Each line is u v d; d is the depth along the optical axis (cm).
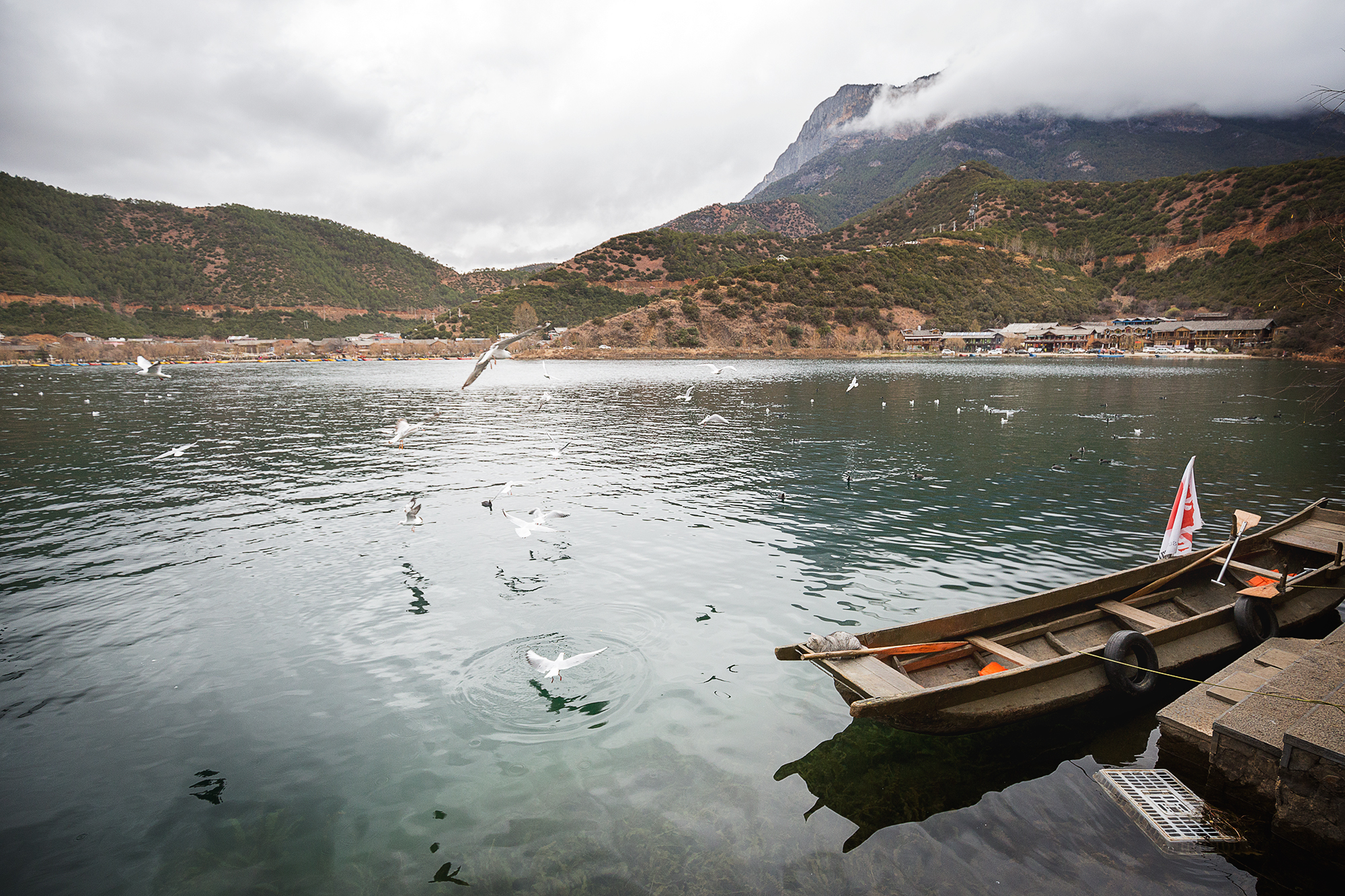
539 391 8038
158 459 3447
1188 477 1612
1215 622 1257
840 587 1630
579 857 779
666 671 1223
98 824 841
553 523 2212
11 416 5209
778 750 989
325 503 2506
